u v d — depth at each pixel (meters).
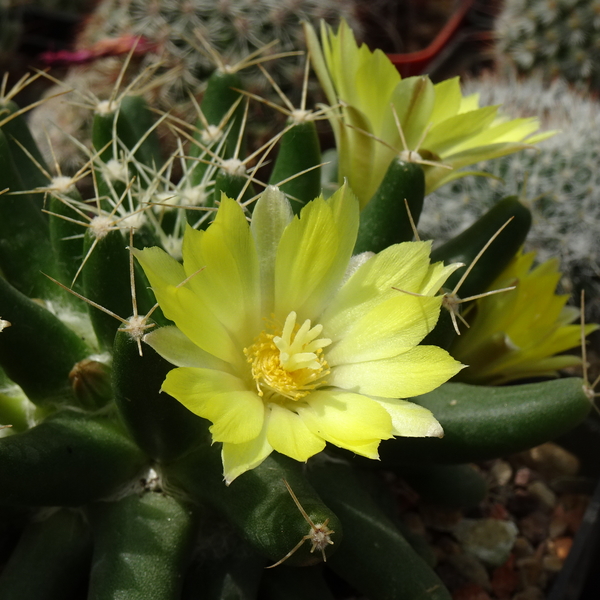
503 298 0.31
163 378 0.25
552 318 0.32
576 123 0.44
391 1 0.59
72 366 0.27
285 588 0.28
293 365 0.26
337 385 0.26
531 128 0.30
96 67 0.45
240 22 0.43
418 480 0.31
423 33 0.68
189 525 0.27
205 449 0.27
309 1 0.45
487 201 0.42
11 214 0.29
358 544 0.27
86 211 0.29
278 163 0.30
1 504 0.25
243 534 0.26
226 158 0.31
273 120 0.45
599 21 0.56
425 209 0.42
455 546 0.32
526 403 0.27
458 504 0.32
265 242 0.26
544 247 0.42
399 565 0.27
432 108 0.29
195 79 0.44
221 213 0.25
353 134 0.30
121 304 0.26
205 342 0.25
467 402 0.28
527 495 0.34
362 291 0.26
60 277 0.29
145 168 0.30
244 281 0.26
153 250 0.25
